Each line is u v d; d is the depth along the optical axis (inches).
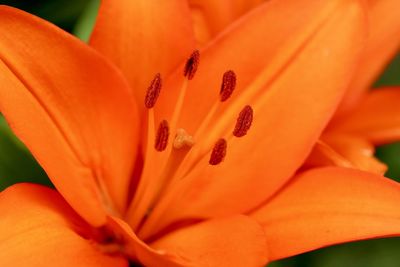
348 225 18.2
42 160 17.7
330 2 19.1
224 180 19.0
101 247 18.6
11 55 18.0
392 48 21.0
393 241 22.1
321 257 22.0
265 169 18.9
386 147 22.6
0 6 17.8
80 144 18.7
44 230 17.7
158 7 19.0
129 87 18.5
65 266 17.5
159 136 18.4
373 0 20.9
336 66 19.0
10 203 17.6
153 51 19.1
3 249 17.3
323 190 18.6
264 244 18.0
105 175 19.1
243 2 20.6
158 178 19.0
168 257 17.5
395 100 21.6
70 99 18.5
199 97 19.0
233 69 19.1
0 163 19.6
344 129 21.4
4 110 17.6
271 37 19.1
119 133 18.9
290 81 19.1
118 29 19.0
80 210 18.3
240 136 18.4
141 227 19.4
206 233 18.7
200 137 19.1
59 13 21.3
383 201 18.2
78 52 18.2
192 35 19.0
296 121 18.9
